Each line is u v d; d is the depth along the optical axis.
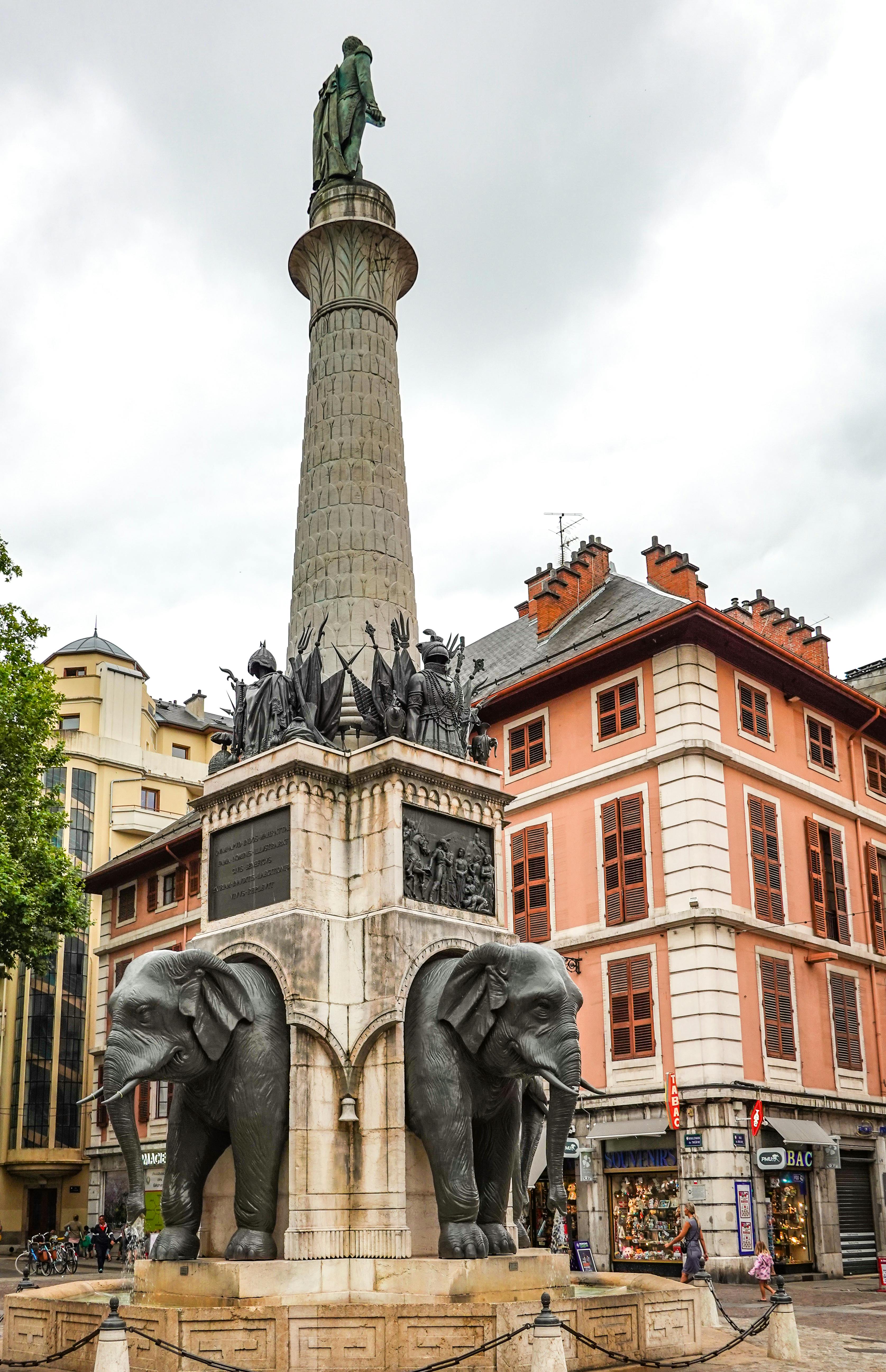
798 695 37.19
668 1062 31.36
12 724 31.98
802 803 36.25
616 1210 31.84
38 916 31.73
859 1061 35.25
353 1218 12.91
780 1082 31.88
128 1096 12.35
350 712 15.49
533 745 37.41
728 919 31.64
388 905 13.80
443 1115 12.83
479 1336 10.96
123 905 52.50
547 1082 13.01
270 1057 12.98
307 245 18.48
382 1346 11.06
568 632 40.56
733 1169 29.70
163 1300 12.51
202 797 15.30
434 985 13.47
